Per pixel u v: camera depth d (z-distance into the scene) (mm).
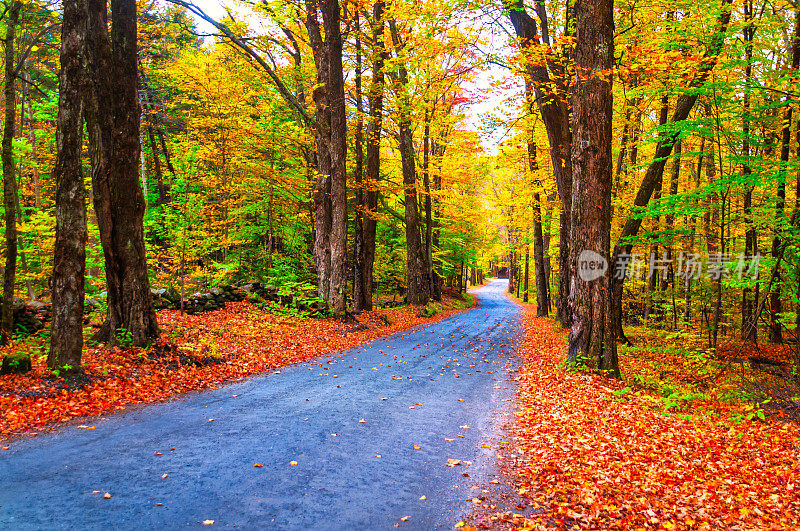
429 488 4562
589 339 9945
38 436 5410
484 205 35312
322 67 16344
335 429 6164
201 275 13836
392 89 18953
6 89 8852
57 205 7316
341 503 4141
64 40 7238
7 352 8430
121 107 9336
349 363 11055
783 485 4801
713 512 4172
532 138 19438
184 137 18391
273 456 5121
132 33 9461
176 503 3971
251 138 17891
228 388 8195
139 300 9500
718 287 12664
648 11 12680
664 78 10430
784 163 9195
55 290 7328
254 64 17047
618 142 16641
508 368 11336
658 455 5508
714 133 10430
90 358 8336
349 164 21625
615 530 3861
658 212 10914
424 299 26438
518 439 6133
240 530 3596
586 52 9625
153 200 21438
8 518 3596
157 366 8711
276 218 22359
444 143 25484
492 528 3855
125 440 5441
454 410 7457
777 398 8414
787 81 9391
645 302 19469
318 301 16922
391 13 15328
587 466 5117
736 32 10938
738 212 11758
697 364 11570
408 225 24531
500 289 61656
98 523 3590
